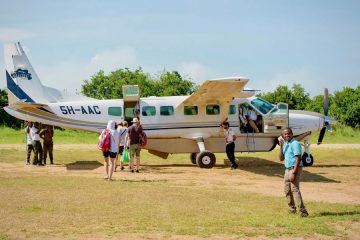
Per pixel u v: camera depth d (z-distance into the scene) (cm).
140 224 817
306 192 1230
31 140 1859
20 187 1230
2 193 1129
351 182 1434
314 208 978
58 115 1888
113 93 5569
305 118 1945
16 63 1969
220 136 1936
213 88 1670
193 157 2016
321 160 2134
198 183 1379
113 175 1543
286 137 905
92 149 2639
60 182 1334
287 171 907
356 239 741
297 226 810
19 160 2036
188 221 843
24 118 1906
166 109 1897
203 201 1049
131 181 1387
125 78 5666
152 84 5694
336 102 5509
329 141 3522
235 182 1412
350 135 4078
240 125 1922
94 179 1420
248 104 1923
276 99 5572
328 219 869
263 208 974
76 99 1989
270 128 1892
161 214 902
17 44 1978
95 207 962
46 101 1975
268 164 1980
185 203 1020
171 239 725
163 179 1459
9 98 1967
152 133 1891
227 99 1847
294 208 919
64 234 746
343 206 1002
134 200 1048
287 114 1892
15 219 845
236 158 2252
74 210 930
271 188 1287
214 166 1908
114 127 1404
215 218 871
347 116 5256
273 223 832
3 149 2523
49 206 968
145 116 1889
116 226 802
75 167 1792
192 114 1900
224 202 1041
